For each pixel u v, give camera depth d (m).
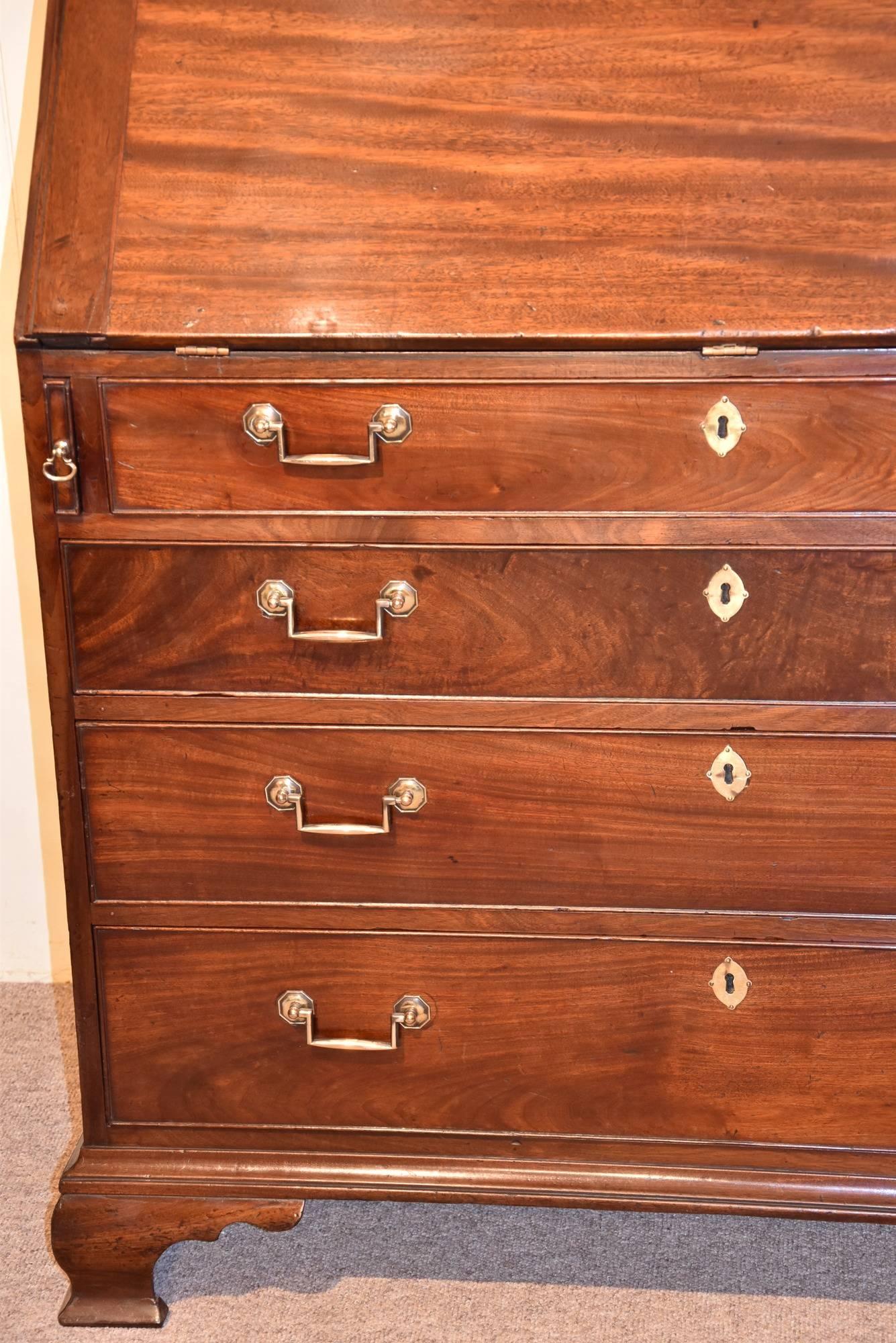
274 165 1.26
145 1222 1.44
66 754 1.33
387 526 1.24
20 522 1.92
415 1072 1.42
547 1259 1.58
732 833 1.32
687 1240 1.61
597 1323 1.48
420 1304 1.51
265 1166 1.44
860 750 1.28
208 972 1.40
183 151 1.27
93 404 1.21
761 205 1.23
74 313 1.20
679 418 1.20
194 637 1.29
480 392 1.20
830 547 1.23
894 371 1.17
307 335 1.18
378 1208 1.67
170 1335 1.46
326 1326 1.48
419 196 1.25
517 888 1.35
